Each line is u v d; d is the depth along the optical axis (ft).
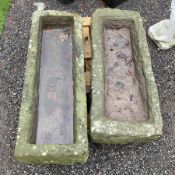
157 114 5.30
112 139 5.31
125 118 5.76
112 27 6.55
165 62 6.82
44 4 7.54
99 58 5.75
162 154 5.80
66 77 6.17
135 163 5.70
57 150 4.80
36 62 5.72
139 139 5.28
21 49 6.93
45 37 6.44
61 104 5.90
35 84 5.61
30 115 5.16
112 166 5.67
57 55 6.35
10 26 7.22
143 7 7.55
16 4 7.54
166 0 7.62
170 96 6.44
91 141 5.80
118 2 7.47
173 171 5.65
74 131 5.23
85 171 5.62
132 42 6.38
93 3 7.58
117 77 6.25
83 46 5.94
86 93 5.81
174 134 6.02
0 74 6.61
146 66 5.78
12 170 5.64
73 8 7.51
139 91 5.99
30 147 4.83
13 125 6.08
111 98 6.01
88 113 5.69
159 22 7.06
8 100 6.34
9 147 5.86
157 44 6.95
